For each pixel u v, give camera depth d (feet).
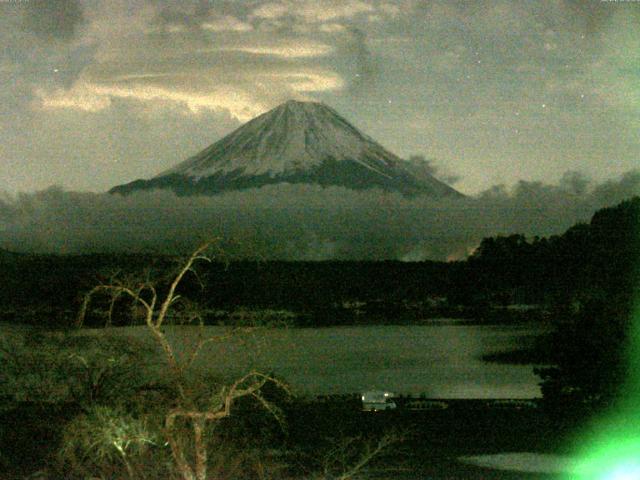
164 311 47.14
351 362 178.60
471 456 72.18
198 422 47.75
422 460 69.62
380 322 301.63
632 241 183.73
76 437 53.67
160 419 50.65
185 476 47.65
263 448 63.67
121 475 54.34
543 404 88.07
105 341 60.80
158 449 54.39
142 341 61.26
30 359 61.98
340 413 80.89
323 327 264.72
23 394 63.16
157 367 60.13
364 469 65.72
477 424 83.25
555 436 78.89
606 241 194.29
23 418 62.44
